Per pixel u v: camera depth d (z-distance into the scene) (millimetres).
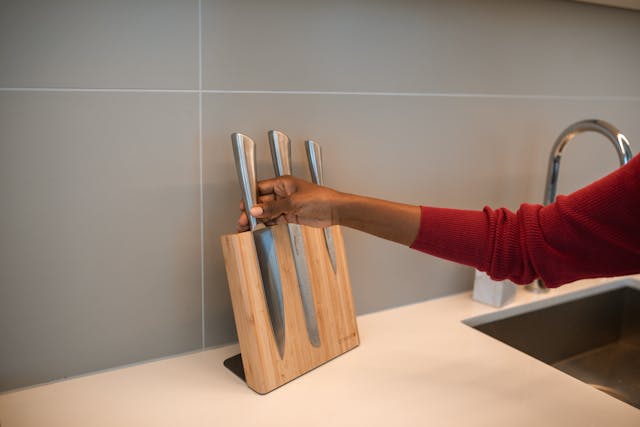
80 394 677
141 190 713
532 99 1066
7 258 651
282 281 705
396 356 788
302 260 730
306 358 732
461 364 768
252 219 686
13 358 676
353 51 834
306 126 817
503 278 680
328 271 770
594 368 1076
